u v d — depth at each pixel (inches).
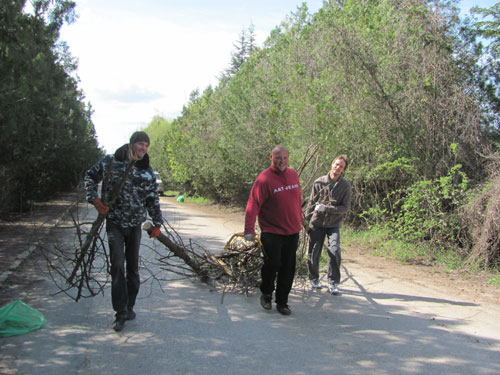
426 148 393.1
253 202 199.9
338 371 144.7
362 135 406.3
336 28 425.1
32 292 232.5
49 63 494.0
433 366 149.8
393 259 344.2
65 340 167.3
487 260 303.6
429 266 319.9
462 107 377.4
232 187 837.8
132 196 183.9
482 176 368.2
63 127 681.0
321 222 241.9
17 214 578.6
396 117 403.9
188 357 153.6
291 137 492.7
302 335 177.2
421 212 367.6
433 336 178.2
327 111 422.0
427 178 383.2
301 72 514.3
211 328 183.5
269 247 200.4
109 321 189.6
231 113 719.7
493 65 400.2
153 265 297.3
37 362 147.6
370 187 434.0
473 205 322.0
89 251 197.8
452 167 351.9
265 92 639.8
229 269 246.5
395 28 431.2
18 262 290.5
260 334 177.3
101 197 180.9
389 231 385.7
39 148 453.7
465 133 378.3
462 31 410.9
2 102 330.3
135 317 194.9
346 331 182.5
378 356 157.3
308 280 259.3
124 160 183.6
